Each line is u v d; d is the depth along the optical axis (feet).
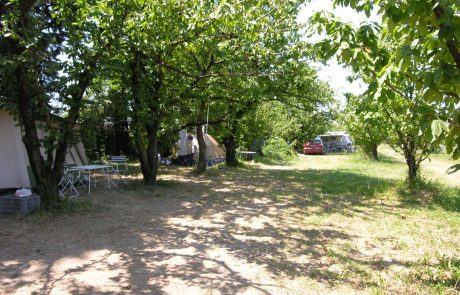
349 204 32.42
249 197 35.58
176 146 68.44
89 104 28.60
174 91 41.73
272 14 23.13
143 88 36.86
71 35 26.91
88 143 32.37
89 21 27.48
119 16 27.76
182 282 15.25
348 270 16.78
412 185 37.24
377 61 11.55
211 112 53.72
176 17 23.61
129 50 31.09
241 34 26.84
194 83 39.73
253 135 69.72
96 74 26.50
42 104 26.17
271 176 53.72
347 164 79.56
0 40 28.12
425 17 9.20
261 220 26.14
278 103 75.15
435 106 11.07
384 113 32.86
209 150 72.33
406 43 10.31
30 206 25.58
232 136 65.51
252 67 35.60
